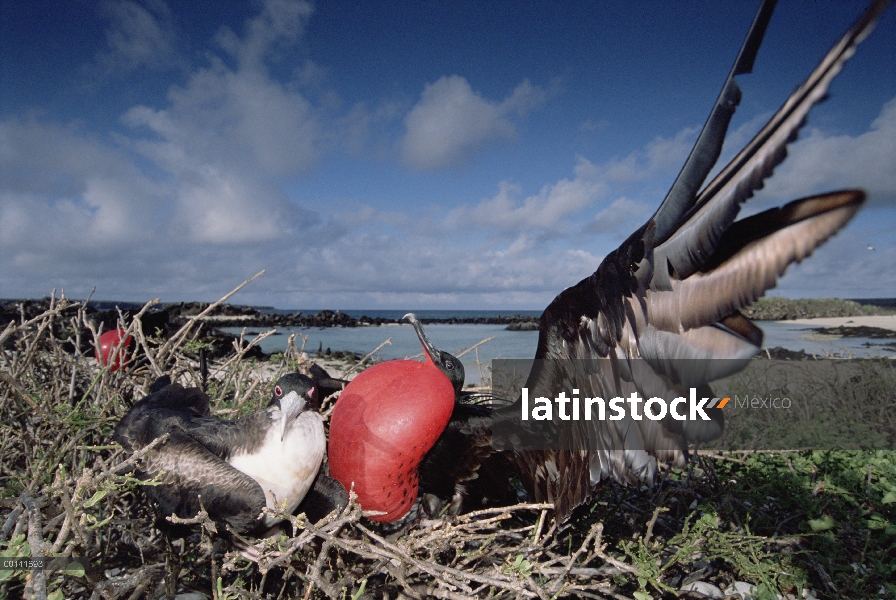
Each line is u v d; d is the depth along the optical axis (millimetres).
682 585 879
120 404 1084
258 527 777
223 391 1223
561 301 612
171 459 758
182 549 861
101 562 790
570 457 722
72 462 931
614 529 1003
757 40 321
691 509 1084
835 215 330
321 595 769
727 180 357
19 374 1016
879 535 957
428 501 937
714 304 399
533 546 775
